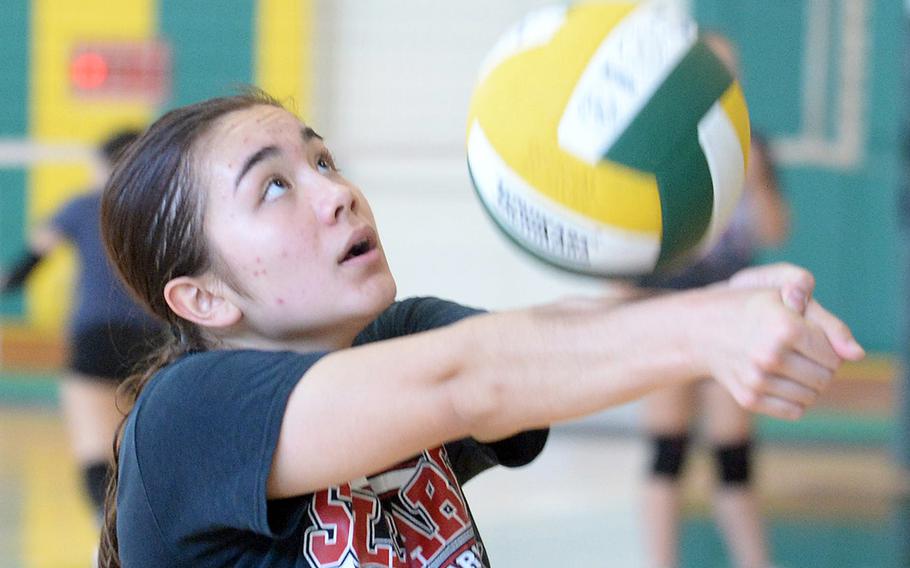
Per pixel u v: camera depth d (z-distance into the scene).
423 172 18.81
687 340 2.55
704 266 9.10
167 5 19.53
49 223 10.29
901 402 14.13
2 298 19.58
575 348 2.70
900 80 16.89
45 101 19.91
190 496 3.09
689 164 2.88
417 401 2.80
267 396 2.98
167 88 19.66
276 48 19.34
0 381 18.98
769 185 9.96
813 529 11.73
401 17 19.17
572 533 11.32
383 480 3.48
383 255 3.54
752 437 10.09
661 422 10.00
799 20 17.20
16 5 19.80
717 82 2.99
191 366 3.19
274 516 3.10
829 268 17.34
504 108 3.02
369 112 19.25
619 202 2.86
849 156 17.22
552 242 2.98
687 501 12.51
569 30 3.05
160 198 3.50
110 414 9.25
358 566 3.23
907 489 13.46
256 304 3.45
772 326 2.38
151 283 3.62
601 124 2.88
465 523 3.53
